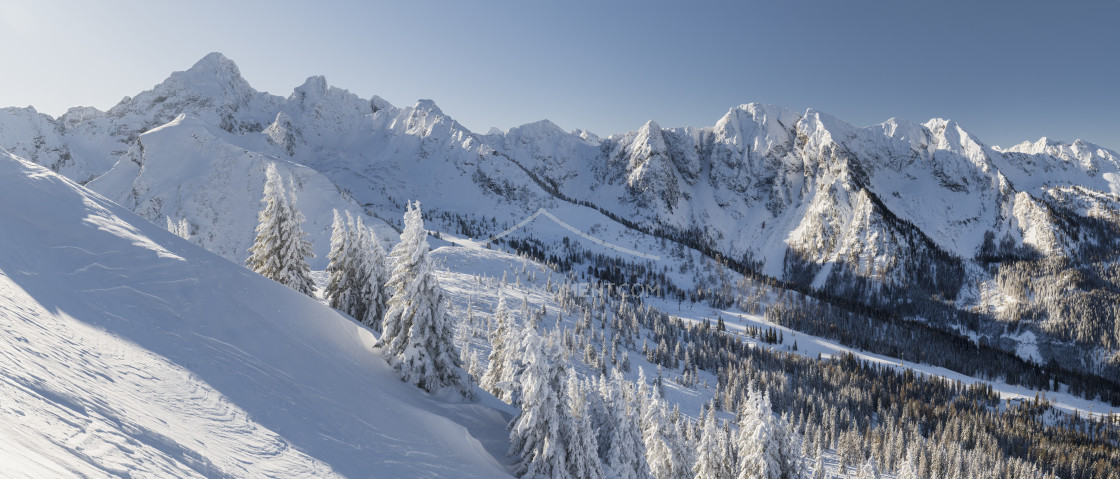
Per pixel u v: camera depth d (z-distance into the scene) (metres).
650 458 40.75
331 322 34.44
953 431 151.00
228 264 32.47
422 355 33.22
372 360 33.31
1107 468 141.12
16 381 11.73
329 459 19.36
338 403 24.98
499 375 48.31
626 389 52.62
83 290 21.22
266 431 18.69
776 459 34.81
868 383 183.62
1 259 19.88
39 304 17.95
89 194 30.64
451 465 24.81
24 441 9.30
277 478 15.79
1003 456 143.00
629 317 195.75
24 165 28.64
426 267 33.16
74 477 9.10
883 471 119.50
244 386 21.11
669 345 183.75
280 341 27.55
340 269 44.75
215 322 25.12
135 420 13.80
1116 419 188.00
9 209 24.16
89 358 16.17
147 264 26.31
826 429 135.75
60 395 12.53
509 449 29.31
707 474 38.38
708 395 145.12
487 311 169.38
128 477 10.62
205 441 15.41
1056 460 145.75
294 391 23.44
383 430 24.98
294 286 45.16
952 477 119.06
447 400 33.44
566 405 27.64
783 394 151.62
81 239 25.05
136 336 20.00
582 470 27.11
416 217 33.47
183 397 17.58
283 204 45.69
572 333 162.88
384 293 45.31
